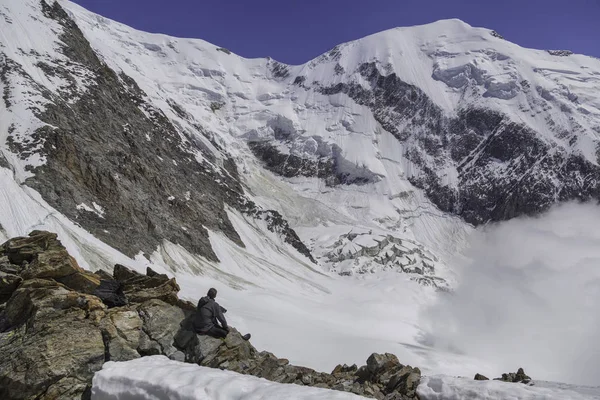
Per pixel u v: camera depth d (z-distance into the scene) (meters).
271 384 11.93
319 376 15.58
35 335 14.33
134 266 56.25
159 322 15.42
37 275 16.27
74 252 50.09
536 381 15.06
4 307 15.79
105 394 12.98
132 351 14.70
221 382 12.00
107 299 16.17
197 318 15.33
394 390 14.64
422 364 48.28
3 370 13.74
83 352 14.04
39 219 51.25
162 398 12.16
